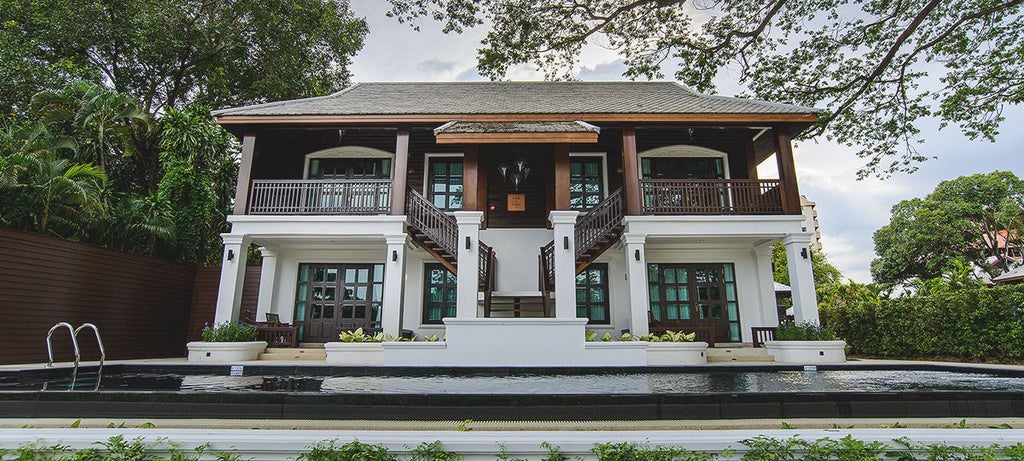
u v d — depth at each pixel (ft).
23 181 27.20
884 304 33.01
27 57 41.50
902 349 31.37
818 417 10.43
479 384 18.38
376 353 27.37
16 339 24.68
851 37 39.27
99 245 32.30
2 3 41.86
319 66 62.75
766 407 10.46
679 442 7.74
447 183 37.96
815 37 39.83
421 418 10.30
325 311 35.76
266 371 22.58
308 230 30.91
